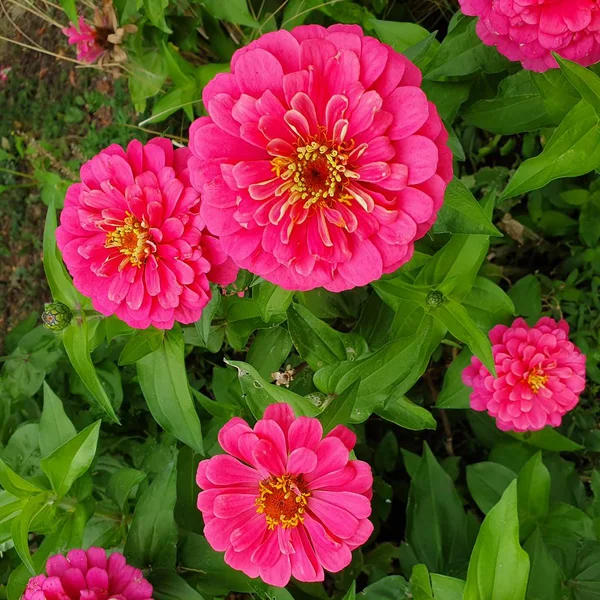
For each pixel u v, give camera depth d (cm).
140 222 29
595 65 31
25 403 45
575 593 35
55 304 33
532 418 35
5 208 58
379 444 43
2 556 40
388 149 24
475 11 29
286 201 25
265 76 25
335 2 38
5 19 57
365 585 42
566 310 43
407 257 26
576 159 27
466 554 37
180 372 33
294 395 28
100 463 43
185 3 42
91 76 55
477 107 36
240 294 35
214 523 26
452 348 45
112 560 30
